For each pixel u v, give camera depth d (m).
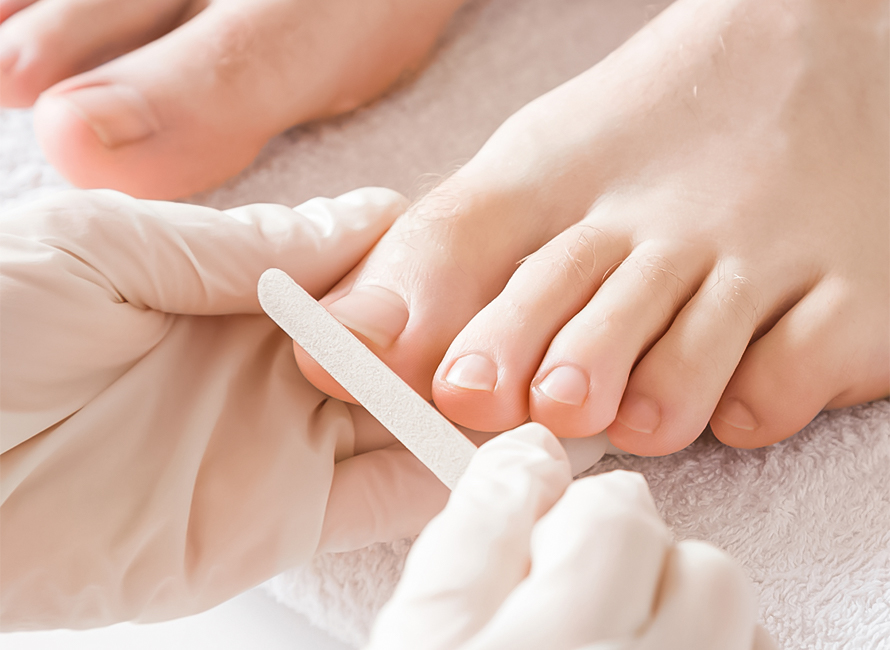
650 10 0.53
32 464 0.40
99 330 0.40
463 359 0.42
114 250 0.41
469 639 0.34
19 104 0.51
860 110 0.47
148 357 0.42
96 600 0.40
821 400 0.44
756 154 0.46
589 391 0.42
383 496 0.43
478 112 0.52
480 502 0.35
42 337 0.39
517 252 0.45
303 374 0.43
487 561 0.34
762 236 0.45
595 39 0.54
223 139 0.49
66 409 0.40
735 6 0.48
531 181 0.46
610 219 0.46
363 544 0.43
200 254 0.42
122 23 0.51
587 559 0.34
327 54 0.50
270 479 0.41
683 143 0.47
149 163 0.48
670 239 0.45
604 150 0.46
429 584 0.34
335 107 0.52
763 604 0.42
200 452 0.41
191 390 0.42
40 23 0.50
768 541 0.43
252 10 0.49
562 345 0.42
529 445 0.36
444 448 0.38
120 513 0.40
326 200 0.45
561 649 0.32
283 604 0.44
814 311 0.45
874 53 0.48
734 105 0.47
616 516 0.34
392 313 0.43
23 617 0.40
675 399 0.43
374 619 0.43
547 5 0.55
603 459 0.45
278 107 0.50
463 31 0.55
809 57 0.47
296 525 0.41
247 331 0.43
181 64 0.48
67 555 0.40
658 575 0.34
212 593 0.41
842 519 0.43
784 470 0.44
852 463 0.44
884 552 0.43
